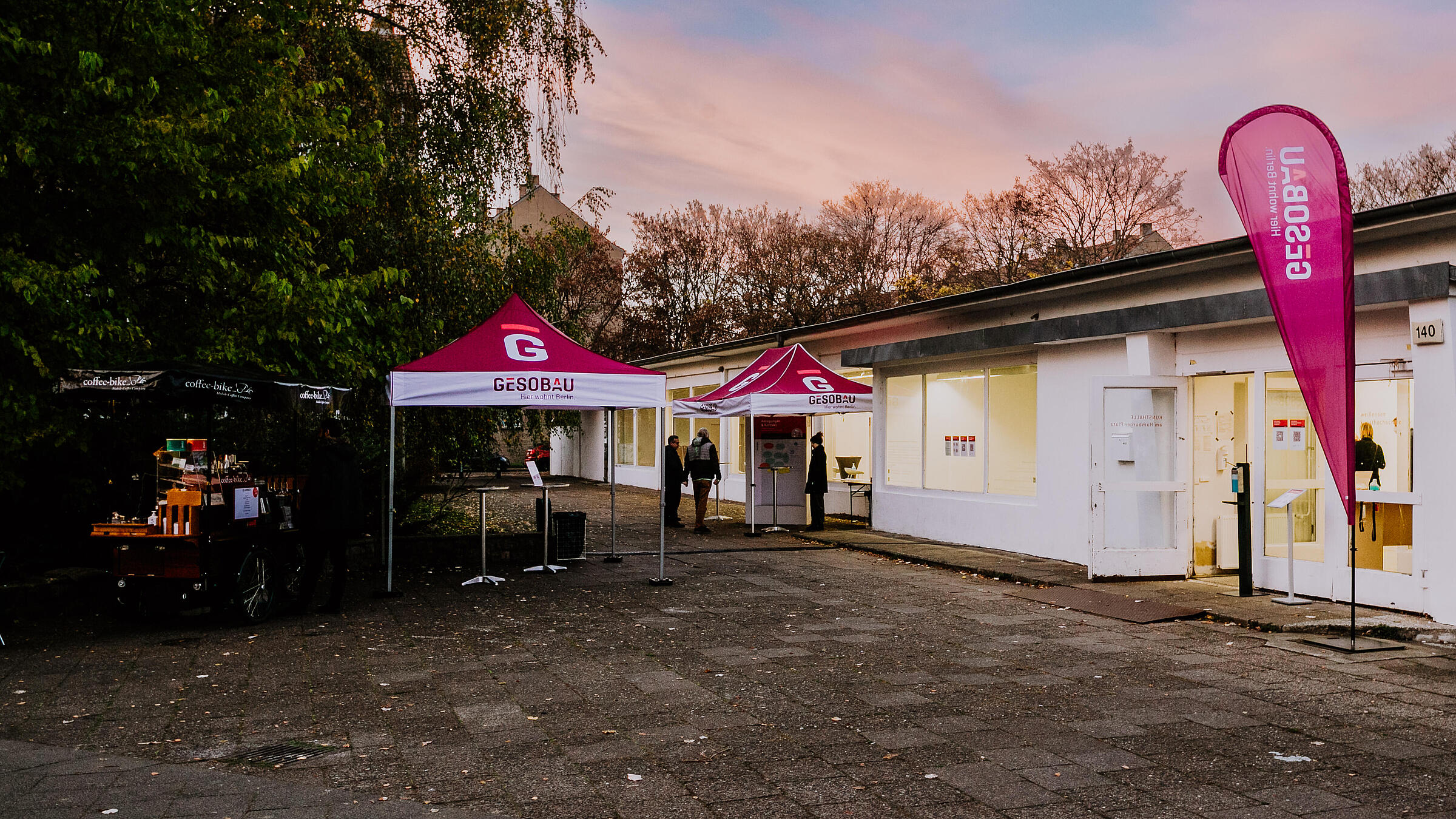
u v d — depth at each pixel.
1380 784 4.72
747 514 17.61
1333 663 7.36
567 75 14.19
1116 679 6.89
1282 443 10.16
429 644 8.13
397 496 14.20
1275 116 8.21
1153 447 11.32
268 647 7.97
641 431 31.39
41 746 5.27
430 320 13.34
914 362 16.84
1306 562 9.91
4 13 8.46
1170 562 11.25
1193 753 5.20
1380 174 31.45
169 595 9.12
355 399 13.90
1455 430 8.26
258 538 9.30
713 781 4.78
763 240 46.69
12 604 8.98
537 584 11.60
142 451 10.79
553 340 11.23
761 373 17.97
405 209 13.34
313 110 11.08
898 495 17.16
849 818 4.31
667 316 46.97
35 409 8.47
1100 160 35.56
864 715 5.98
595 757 5.15
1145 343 11.47
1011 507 14.19
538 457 31.38
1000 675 7.04
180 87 9.48
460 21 13.54
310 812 4.31
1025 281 13.63
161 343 10.20
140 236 9.35
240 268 10.03
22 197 8.85
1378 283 8.78
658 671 7.16
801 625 9.01
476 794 4.58
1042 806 4.45
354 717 5.90
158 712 6.01
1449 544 8.30
